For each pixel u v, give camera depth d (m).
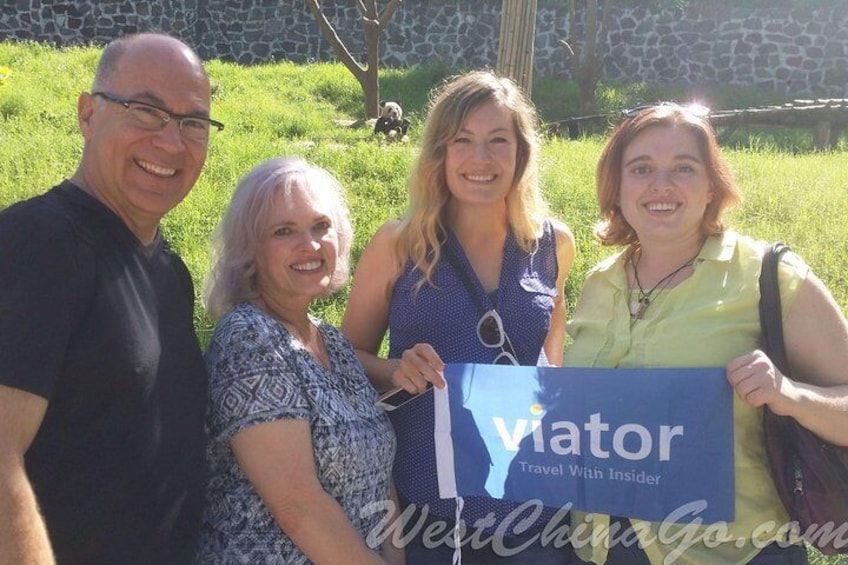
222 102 15.43
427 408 3.22
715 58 23.14
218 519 2.72
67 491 2.25
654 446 2.97
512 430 3.15
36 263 2.20
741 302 2.90
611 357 3.10
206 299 2.98
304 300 2.94
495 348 3.26
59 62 17.16
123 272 2.40
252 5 24.36
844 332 2.80
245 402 2.65
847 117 16.03
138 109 2.53
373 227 7.60
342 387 2.95
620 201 3.17
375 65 16.73
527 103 3.50
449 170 3.29
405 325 3.32
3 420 2.10
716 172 3.03
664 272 3.12
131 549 2.34
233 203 2.93
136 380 2.32
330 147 11.70
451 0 23.84
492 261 3.40
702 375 2.88
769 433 2.81
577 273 6.41
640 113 3.10
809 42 22.66
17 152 9.54
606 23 19.83
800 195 9.28
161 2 24.20
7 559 2.06
